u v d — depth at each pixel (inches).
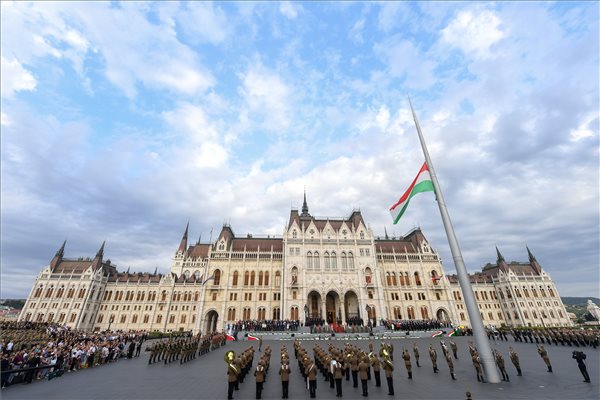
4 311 5570.9
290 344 1877.5
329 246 3238.2
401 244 3900.1
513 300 4284.0
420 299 3410.4
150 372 1056.2
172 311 4133.9
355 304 3122.5
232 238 3703.3
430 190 978.7
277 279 3307.1
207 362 1290.6
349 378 888.3
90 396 724.7
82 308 3934.5
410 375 892.6
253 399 697.6
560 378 835.4
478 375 822.5
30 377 893.8
